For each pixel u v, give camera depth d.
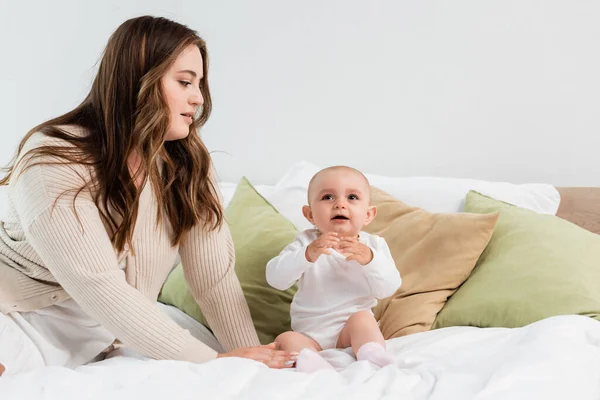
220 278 1.66
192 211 1.57
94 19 2.81
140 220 1.51
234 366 1.22
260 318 1.85
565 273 1.72
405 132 2.61
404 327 1.74
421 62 2.57
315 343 1.58
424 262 1.86
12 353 1.41
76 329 1.52
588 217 2.29
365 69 2.63
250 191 2.20
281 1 2.70
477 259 1.87
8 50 2.87
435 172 2.59
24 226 1.37
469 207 2.08
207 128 2.83
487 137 2.53
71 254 1.35
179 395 1.09
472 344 1.42
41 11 2.85
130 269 1.51
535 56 2.47
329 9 2.65
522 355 1.21
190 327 1.85
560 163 2.48
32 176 1.37
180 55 1.45
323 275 1.66
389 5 2.59
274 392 1.10
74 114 1.50
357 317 1.53
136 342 1.36
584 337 1.33
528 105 2.49
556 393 1.11
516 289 1.72
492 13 2.49
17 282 1.47
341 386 1.15
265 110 2.76
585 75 2.43
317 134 2.71
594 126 2.43
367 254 1.58
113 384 1.16
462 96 2.54
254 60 2.75
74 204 1.37
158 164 1.58
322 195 1.70
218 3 2.76
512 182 2.53
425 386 1.17
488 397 1.08
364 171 2.67
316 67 2.69
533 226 1.89
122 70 1.43
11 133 2.89
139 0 2.79
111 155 1.43
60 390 1.11
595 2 2.40
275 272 1.68
